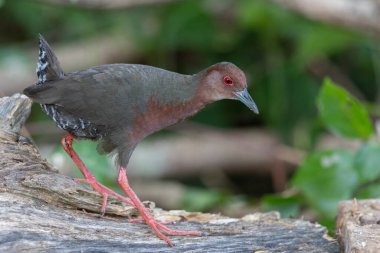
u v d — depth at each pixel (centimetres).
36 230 845
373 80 1689
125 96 973
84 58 1677
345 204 980
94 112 962
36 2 1483
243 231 956
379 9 1455
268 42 1620
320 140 1611
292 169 1641
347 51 1686
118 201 969
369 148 1214
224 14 1647
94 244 862
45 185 901
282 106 1605
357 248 855
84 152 1161
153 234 920
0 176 902
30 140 983
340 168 1212
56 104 954
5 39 1748
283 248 918
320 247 927
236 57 1650
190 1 1612
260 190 1667
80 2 1485
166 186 1528
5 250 805
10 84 1603
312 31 1566
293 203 1216
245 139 1634
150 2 1516
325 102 1231
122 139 986
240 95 1041
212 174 1636
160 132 1636
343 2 1465
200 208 1391
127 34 1659
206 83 1034
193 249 897
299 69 1590
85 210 930
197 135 1622
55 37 1712
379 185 1212
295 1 1480
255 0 1596
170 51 1677
